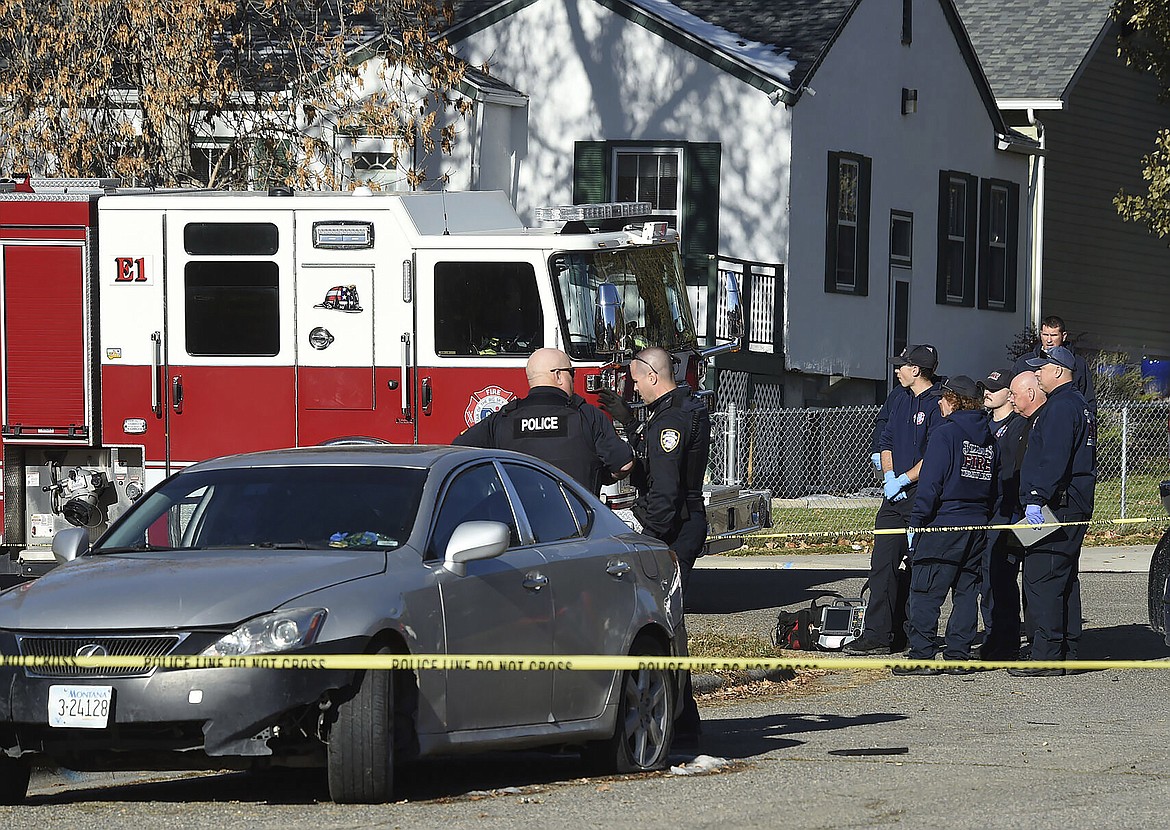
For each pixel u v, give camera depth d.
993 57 128.88
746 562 75.00
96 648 28.17
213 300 56.34
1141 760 35.34
